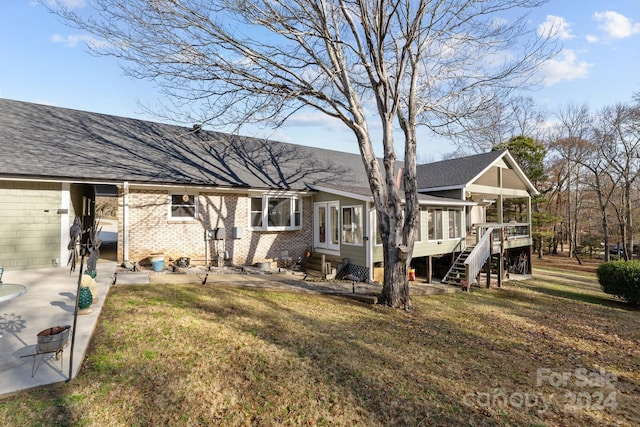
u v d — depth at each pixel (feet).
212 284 30.53
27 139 32.27
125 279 29.58
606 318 32.60
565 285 55.06
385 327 23.12
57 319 17.38
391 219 29.22
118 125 42.37
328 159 59.57
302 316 23.56
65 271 28.37
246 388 13.15
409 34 26.96
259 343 17.63
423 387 14.55
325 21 27.50
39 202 29.43
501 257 49.39
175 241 37.99
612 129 83.76
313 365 15.64
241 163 46.09
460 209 53.83
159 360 14.64
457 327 24.91
